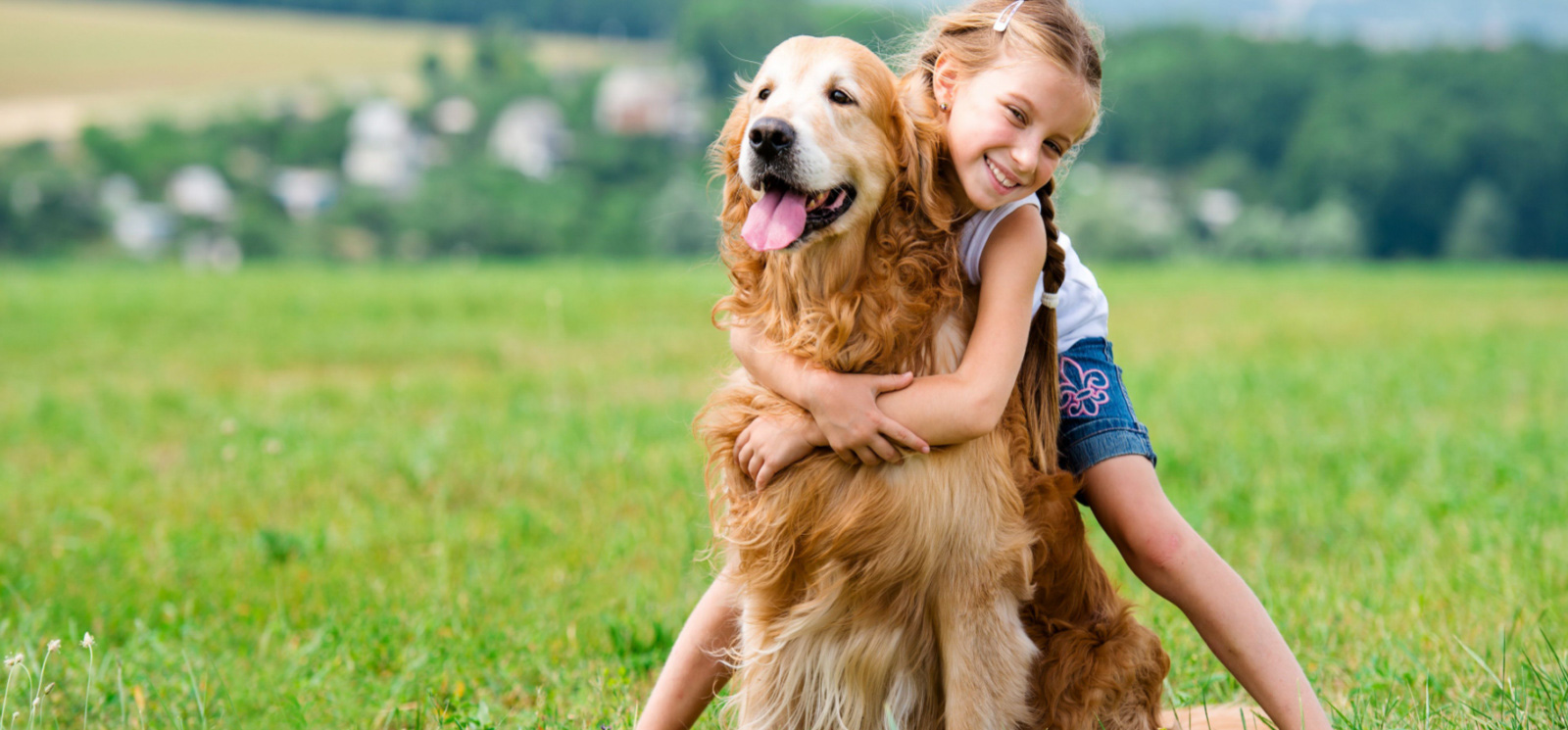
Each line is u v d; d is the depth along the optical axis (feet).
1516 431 26.84
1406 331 53.26
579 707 12.36
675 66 231.91
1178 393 32.55
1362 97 200.44
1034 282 9.84
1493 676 11.75
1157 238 154.10
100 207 180.24
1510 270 129.29
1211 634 10.46
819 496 9.78
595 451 23.97
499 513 19.66
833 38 9.84
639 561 17.60
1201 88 208.23
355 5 362.12
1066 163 10.64
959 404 9.29
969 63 9.82
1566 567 15.60
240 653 13.92
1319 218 175.73
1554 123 192.13
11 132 216.54
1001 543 9.62
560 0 365.61
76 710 12.26
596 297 59.06
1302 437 26.07
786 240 9.33
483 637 14.03
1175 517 10.59
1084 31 9.83
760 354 10.10
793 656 10.29
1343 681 12.62
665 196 181.57
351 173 216.33
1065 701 10.12
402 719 12.25
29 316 50.06
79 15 315.78
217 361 39.45
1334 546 17.67
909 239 9.86
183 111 238.89
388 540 18.40
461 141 230.27
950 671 9.76
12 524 19.62
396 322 50.19
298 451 24.25
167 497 21.26
